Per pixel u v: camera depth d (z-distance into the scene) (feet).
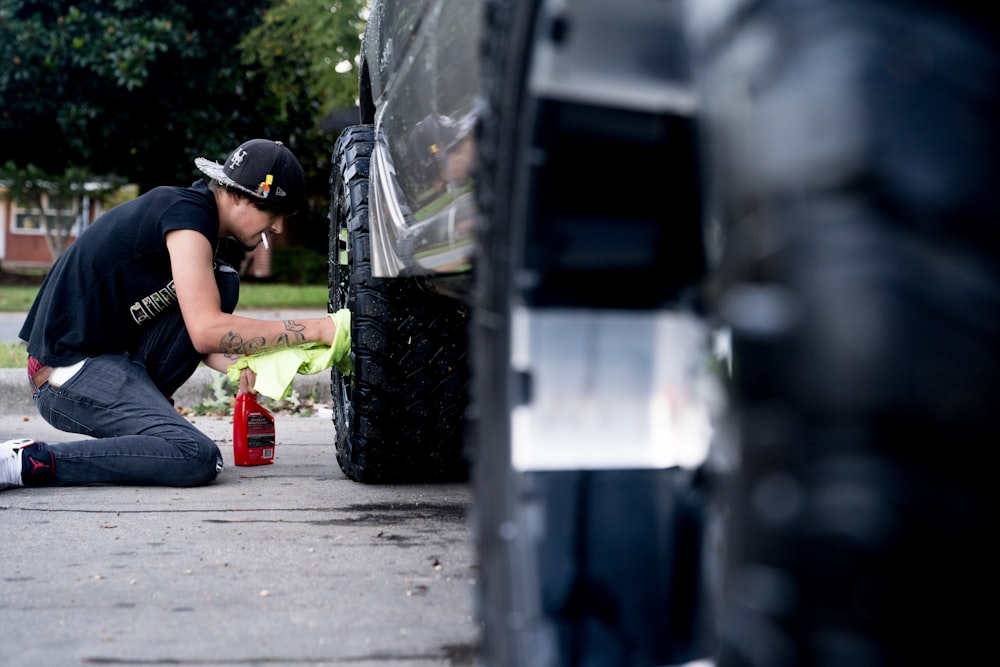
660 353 2.77
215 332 7.98
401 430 7.59
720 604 2.25
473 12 4.34
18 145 41.73
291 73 41.73
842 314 1.74
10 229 85.10
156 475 7.95
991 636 1.70
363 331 7.35
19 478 7.76
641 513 2.71
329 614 4.72
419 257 5.40
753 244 1.94
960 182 1.72
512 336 2.77
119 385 8.34
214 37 39.32
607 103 2.58
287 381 7.98
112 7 38.04
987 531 1.68
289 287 47.52
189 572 5.45
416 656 4.17
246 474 8.75
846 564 1.71
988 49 1.78
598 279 2.76
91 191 56.34
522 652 2.58
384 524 6.70
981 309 1.68
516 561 2.68
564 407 2.76
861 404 1.71
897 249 1.72
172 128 39.29
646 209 2.70
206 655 4.16
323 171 46.91
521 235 2.75
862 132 1.74
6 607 4.80
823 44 1.82
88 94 38.60
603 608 2.64
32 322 9.00
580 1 2.51
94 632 4.44
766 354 1.90
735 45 2.02
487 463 2.84
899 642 1.70
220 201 8.59
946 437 1.68
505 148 2.81
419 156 5.58
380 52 7.05
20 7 37.42
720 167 2.08
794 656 1.82
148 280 8.53
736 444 2.06
